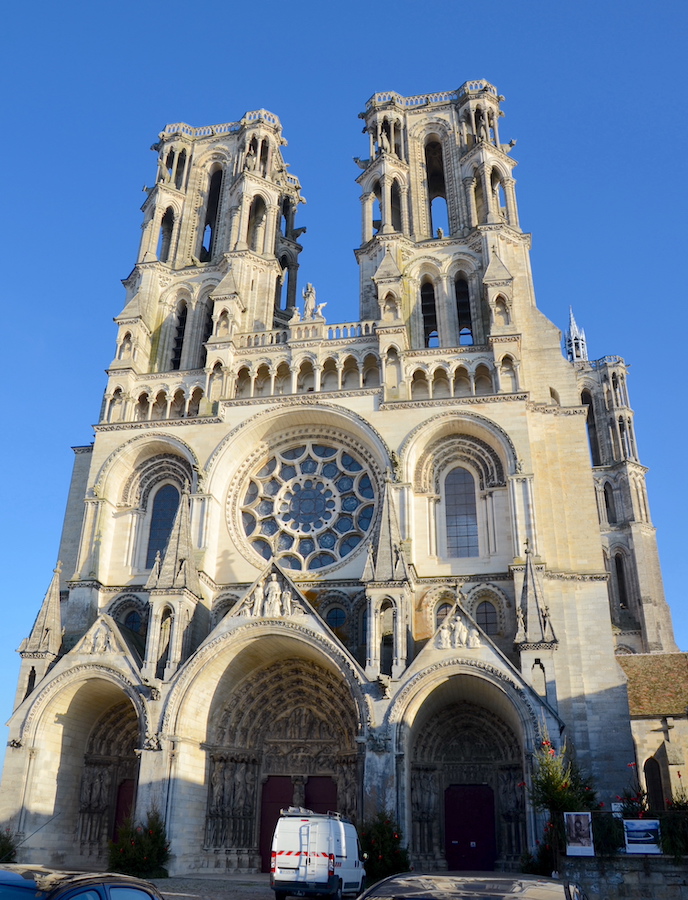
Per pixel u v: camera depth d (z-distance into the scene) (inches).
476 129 2748.5
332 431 2288.4
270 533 2210.9
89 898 526.9
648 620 3668.8
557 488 2097.7
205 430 2274.9
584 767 1764.3
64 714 1879.9
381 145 2736.2
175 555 1943.9
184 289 2679.6
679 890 1245.7
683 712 2030.0
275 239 2933.1
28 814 1747.0
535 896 471.5
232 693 1953.7
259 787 1931.6
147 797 1691.7
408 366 2269.9
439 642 1712.6
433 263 2507.4
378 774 1615.4
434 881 504.4
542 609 1733.5
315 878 1277.1
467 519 2123.5
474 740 1902.1
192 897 1323.8
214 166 2992.1
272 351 2396.7
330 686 1967.3
